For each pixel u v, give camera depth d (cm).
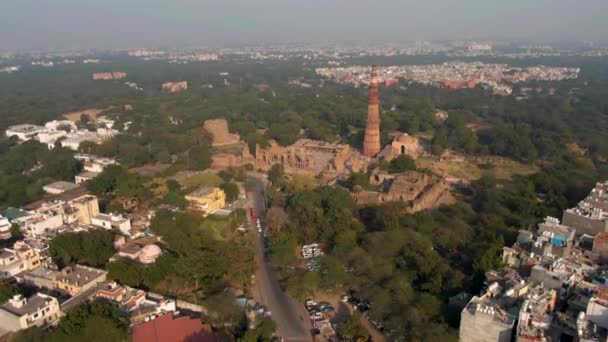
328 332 14350
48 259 17638
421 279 16712
